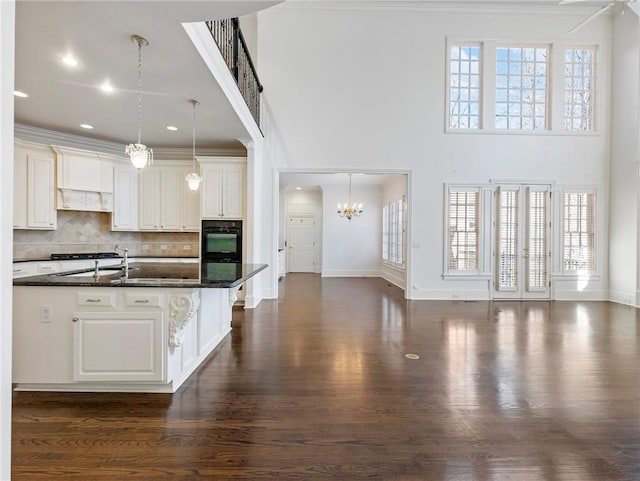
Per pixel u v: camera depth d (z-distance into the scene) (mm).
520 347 3736
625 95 6262
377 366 3191
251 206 5660
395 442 2020
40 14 2361
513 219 6582
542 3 6285
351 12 6426
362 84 6492
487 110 6539
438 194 6551
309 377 2941
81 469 1767
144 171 6273
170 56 2969
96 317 2572
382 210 10352
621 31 6312
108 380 2572
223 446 1970
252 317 5082
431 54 6480
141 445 1971
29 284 2553
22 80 3457
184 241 6633
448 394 2631
